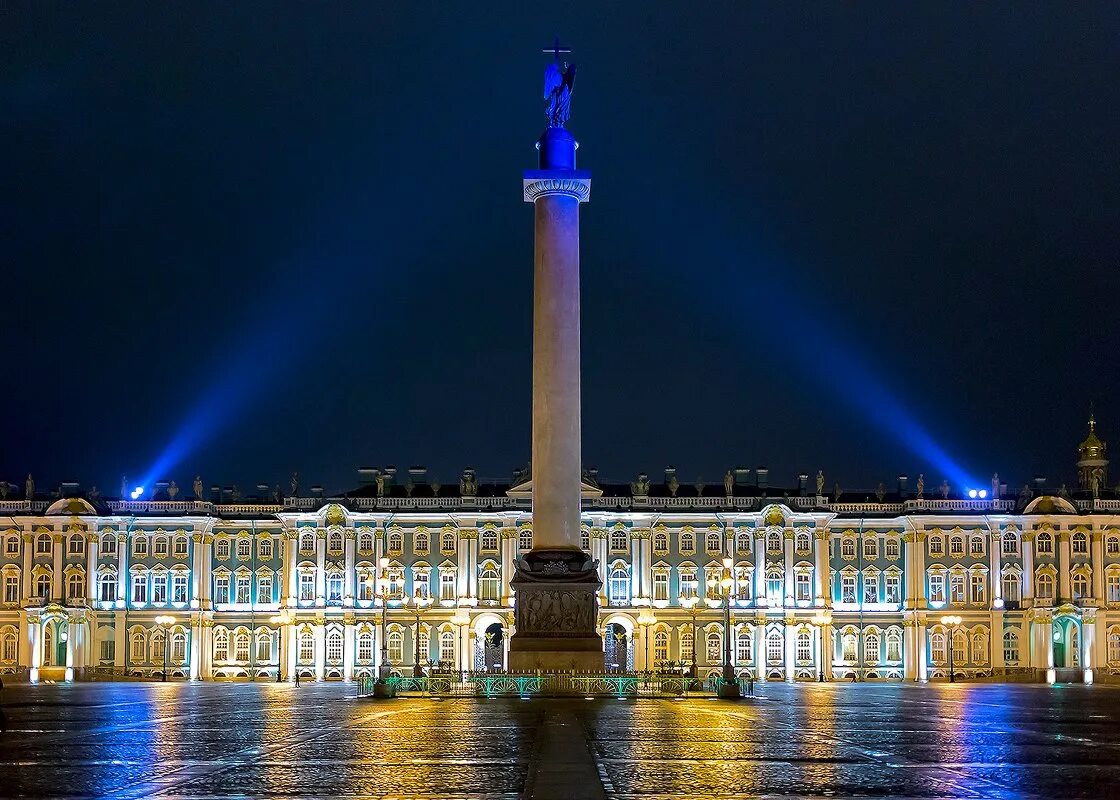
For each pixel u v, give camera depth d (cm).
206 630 14962
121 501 15150
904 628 14912
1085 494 15362
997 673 14738
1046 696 9500
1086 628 14612
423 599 14812
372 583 15012
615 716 5769
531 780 3183
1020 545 14925
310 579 15038
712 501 15175
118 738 4544
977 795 2995
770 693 9681
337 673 14925
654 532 15038
